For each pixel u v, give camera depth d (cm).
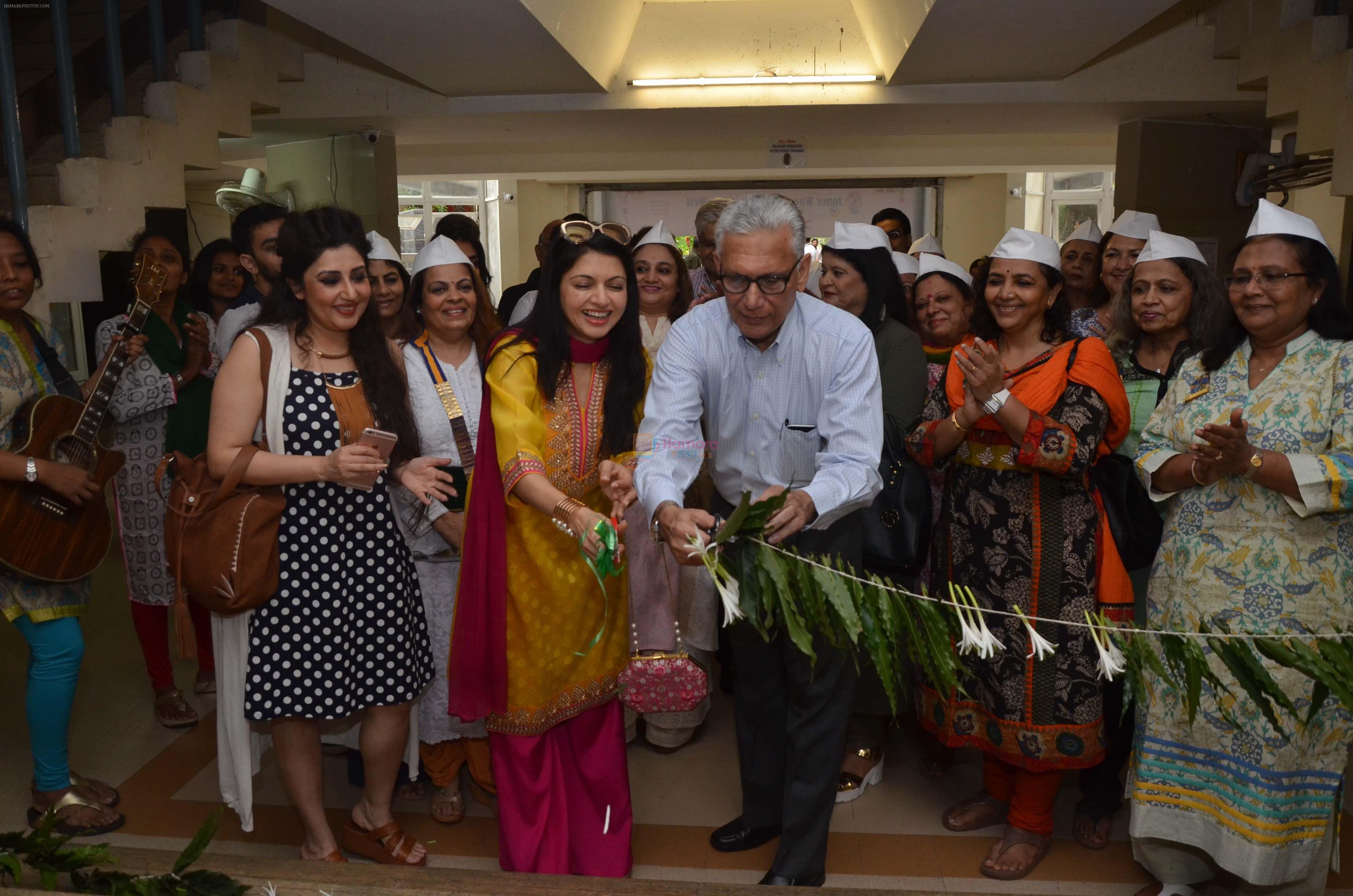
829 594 160
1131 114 625
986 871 260
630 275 243
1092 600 250
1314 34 421
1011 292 253
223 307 412
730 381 239
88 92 500
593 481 251
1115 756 272
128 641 432
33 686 274
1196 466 223
